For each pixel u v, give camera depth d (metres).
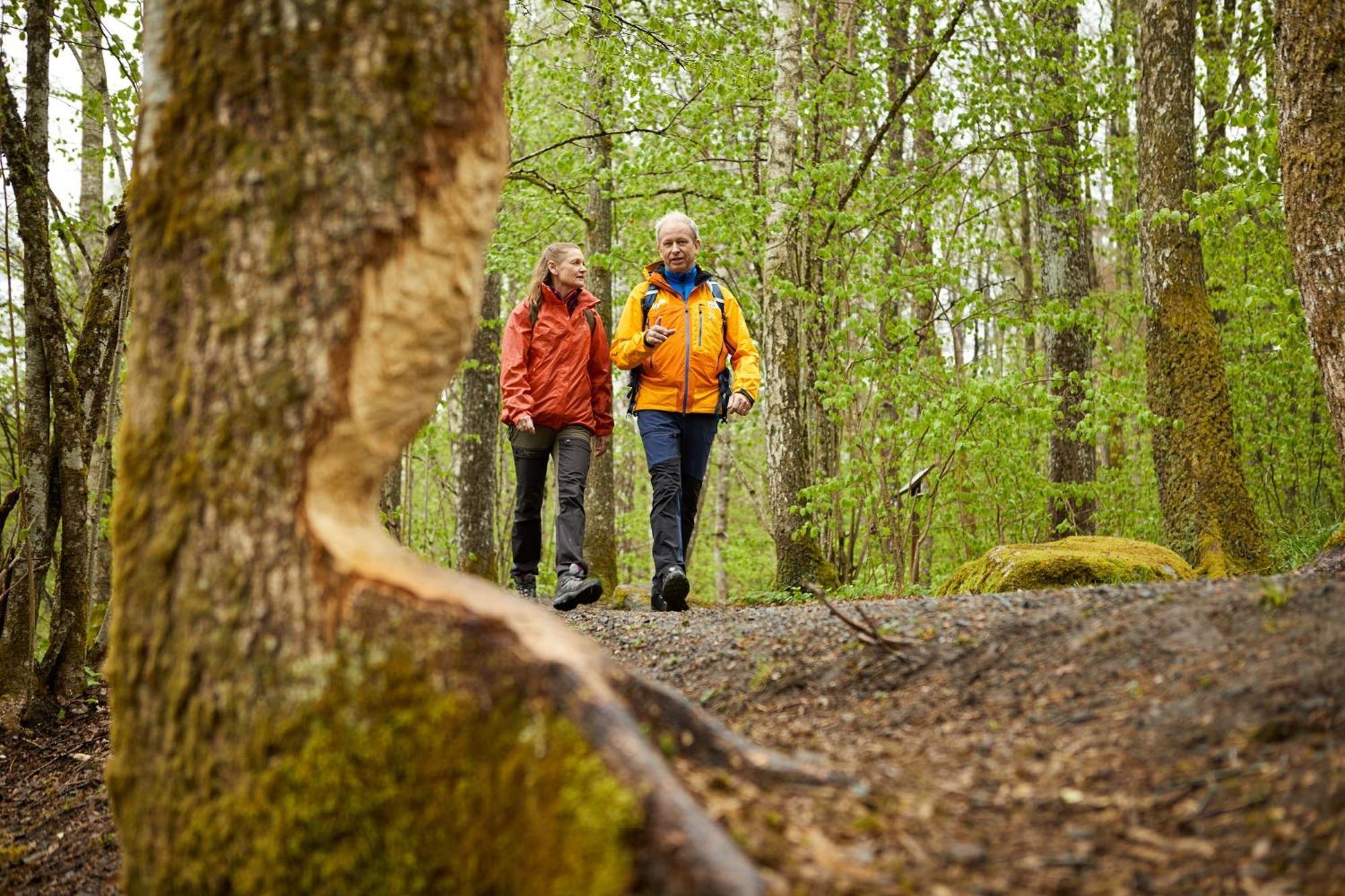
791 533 9.45
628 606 8.57
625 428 20.98
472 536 12.88
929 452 8.68
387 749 2.08
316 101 2.32
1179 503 8.26
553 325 6.15
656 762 1.90
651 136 10.63
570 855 1.82
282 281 2.30
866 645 3.65
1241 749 2.41
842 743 2.95
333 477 2.32
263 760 2.18
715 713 3.60
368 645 2.16
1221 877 2.02
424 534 15.48
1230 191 7.52
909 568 10.04
